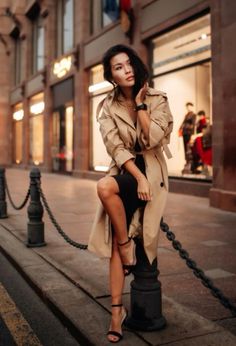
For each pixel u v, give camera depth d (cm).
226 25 880
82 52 1767
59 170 2111
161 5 1202
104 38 1570
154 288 294
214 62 945
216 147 923
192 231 653
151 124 266
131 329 296
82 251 534
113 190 266
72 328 317
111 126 280
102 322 314
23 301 393
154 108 276
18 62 2941
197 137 1134
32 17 2555
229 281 408
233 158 860
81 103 1788
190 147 1162
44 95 2238
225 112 883
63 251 534
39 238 564
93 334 292
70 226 707
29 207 566
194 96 1147
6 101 3088
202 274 263
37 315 358
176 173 1220
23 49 2722
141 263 295
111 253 285
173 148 1235
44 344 303
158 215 275
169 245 557
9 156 3083
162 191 280
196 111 1141
